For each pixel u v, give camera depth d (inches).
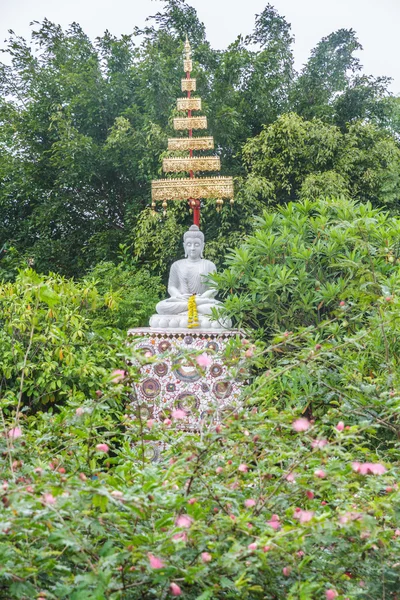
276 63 564.7
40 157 566.6
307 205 293.4
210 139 325.1
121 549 93.0
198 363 119.4
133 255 530.6
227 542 91.4
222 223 468.4
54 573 92.7
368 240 261.3
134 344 124.8
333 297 254.8
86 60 589.9
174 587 82.0
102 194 581.0
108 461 127.8
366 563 101.1
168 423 127.3
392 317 170.1
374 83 584.7
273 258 279.6
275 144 489.1
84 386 288.4
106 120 573.0
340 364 203.8
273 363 233.3
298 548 89.8
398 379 160.2
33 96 571.8
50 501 83.4
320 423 114.8
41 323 275.0
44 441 130.6
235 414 110.8
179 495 93.1
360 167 508.4
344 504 100.7
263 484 110.1
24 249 567.2
